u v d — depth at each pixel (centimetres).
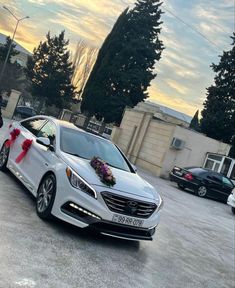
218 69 4109
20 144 906
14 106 3625
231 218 1605
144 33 4541
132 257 660
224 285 677
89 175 666
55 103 6191
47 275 491
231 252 943
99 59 4828
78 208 643
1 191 808
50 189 695
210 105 4084
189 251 823
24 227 633
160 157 2814
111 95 4422
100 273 550
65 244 615
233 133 3962
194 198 1983
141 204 673
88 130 884
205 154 2952
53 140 792
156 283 582
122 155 859
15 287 435
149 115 3064
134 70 4378
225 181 2220
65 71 6400
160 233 900
